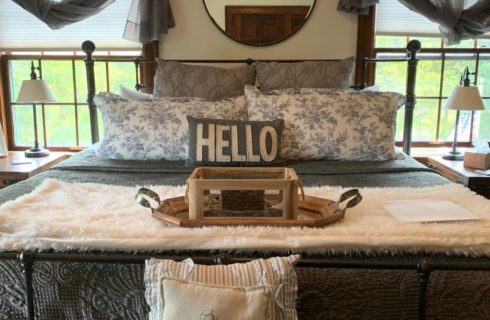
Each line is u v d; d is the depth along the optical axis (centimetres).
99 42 299
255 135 209
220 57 293
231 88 261
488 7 266
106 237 119
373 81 296
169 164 216
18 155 283
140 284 116
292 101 229
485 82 296
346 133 221
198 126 211
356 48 289
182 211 144
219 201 141
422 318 108
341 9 281
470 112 299
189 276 101
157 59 271
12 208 138
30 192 166
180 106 229
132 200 153
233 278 102
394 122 231
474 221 131
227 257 111
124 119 227
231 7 288
